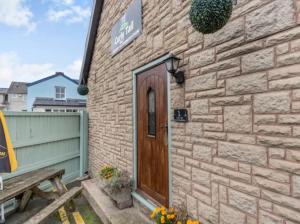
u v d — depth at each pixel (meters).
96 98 5.22
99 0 4.76
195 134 2.15
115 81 4.07
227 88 1.81
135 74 3.37
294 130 1.37
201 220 2.06
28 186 2.93
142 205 2.99
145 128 3.13
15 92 24.52
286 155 1.41
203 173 2.04
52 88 20.23
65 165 5.12
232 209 1.76
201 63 2.07
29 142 4.07
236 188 1.73
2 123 2.91
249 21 1.63
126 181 3.26
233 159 1.75
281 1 1.44
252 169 1.61
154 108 2.90
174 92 2.44
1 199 2.48
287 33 1.41
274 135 1.47
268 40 1.51
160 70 2.75
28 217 3.40
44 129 4.46
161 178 2.75
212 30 1.60
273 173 1.48
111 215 2.96
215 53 1.92
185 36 2.27
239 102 1.71
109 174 3.62
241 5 1.69
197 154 2.12
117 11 3.94
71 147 5.31
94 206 3.53
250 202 1.62
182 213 2.19
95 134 5.21
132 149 3.43
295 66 1.37
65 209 3.47
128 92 3.56
